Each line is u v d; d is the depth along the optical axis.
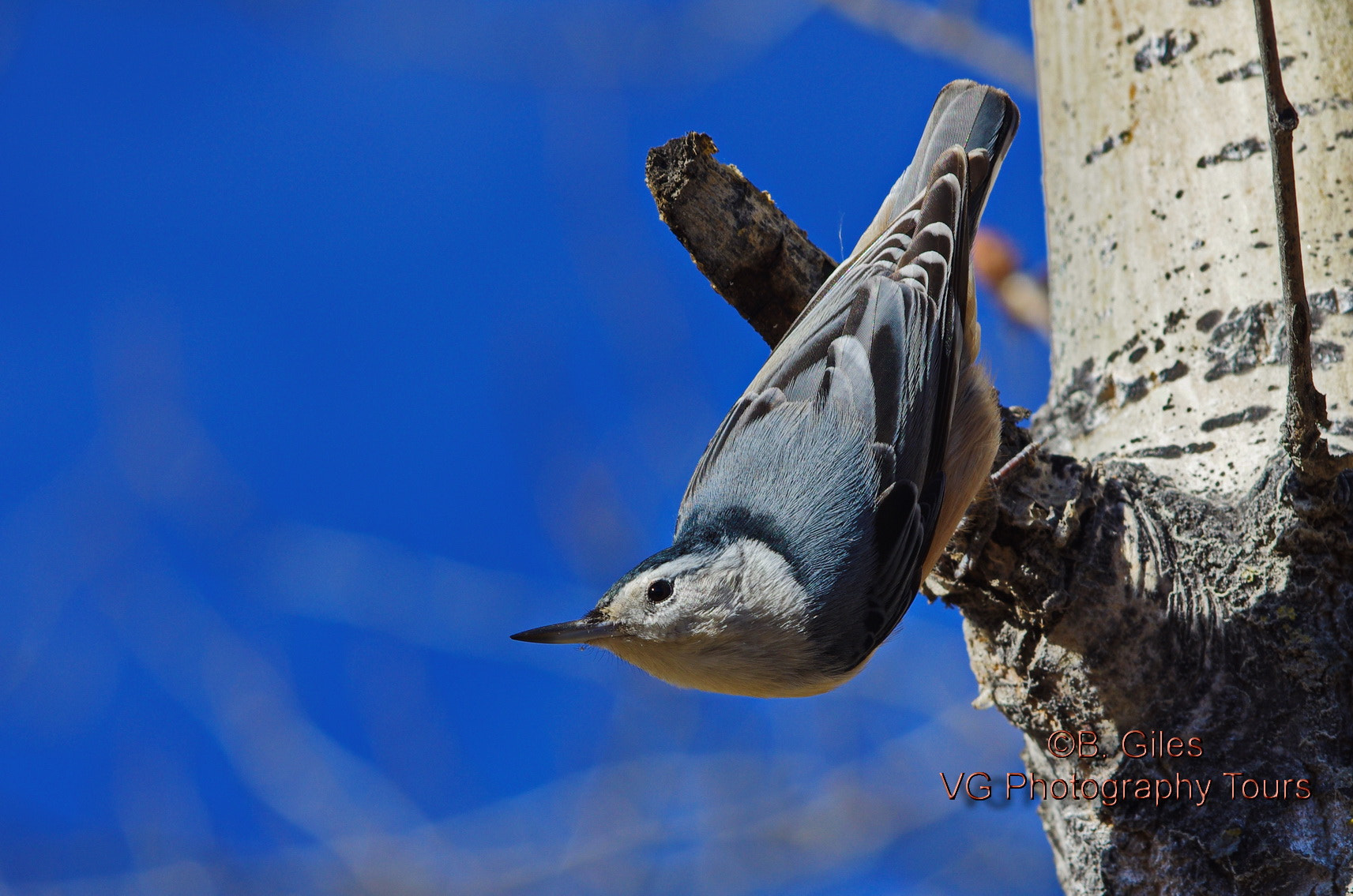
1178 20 3.22
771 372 3.23
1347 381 3.19
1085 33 3.22
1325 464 3.17
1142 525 3.19
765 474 3.22
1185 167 3.21
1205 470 3.20
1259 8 3.15
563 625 3.21
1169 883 3.18
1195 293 3.21
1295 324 3.16
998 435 3.23
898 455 3.22
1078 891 3.19
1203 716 3.18
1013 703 3.20
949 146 3.25
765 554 3.21
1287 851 3.17
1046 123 3.23
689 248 3.22
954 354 3.23
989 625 3.20
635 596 3.21
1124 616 3.19
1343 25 3.21
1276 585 3.18
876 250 3.24
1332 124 3.21
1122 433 3.21
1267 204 3.21
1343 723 3.18
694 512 3.22
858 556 3.21
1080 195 3.22
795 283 3.23
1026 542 3.19
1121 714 3.19
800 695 3.22
